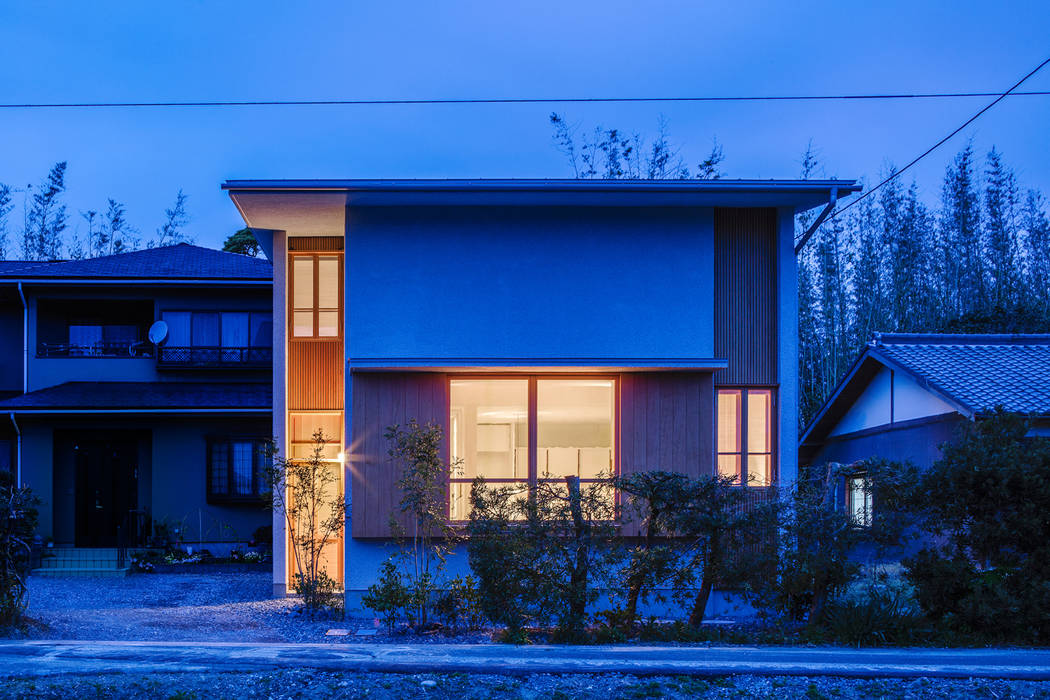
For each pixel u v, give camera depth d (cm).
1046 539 951
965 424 1077
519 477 1277
